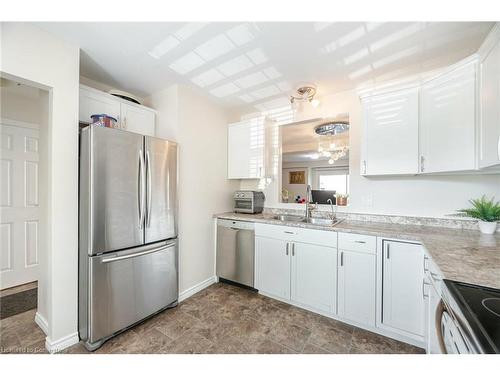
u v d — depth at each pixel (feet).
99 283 5.14
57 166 5.01
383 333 5.63
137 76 7.01
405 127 5.97
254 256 8.01
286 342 5.38
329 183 14.30
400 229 5.98
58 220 5.01
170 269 6.82
